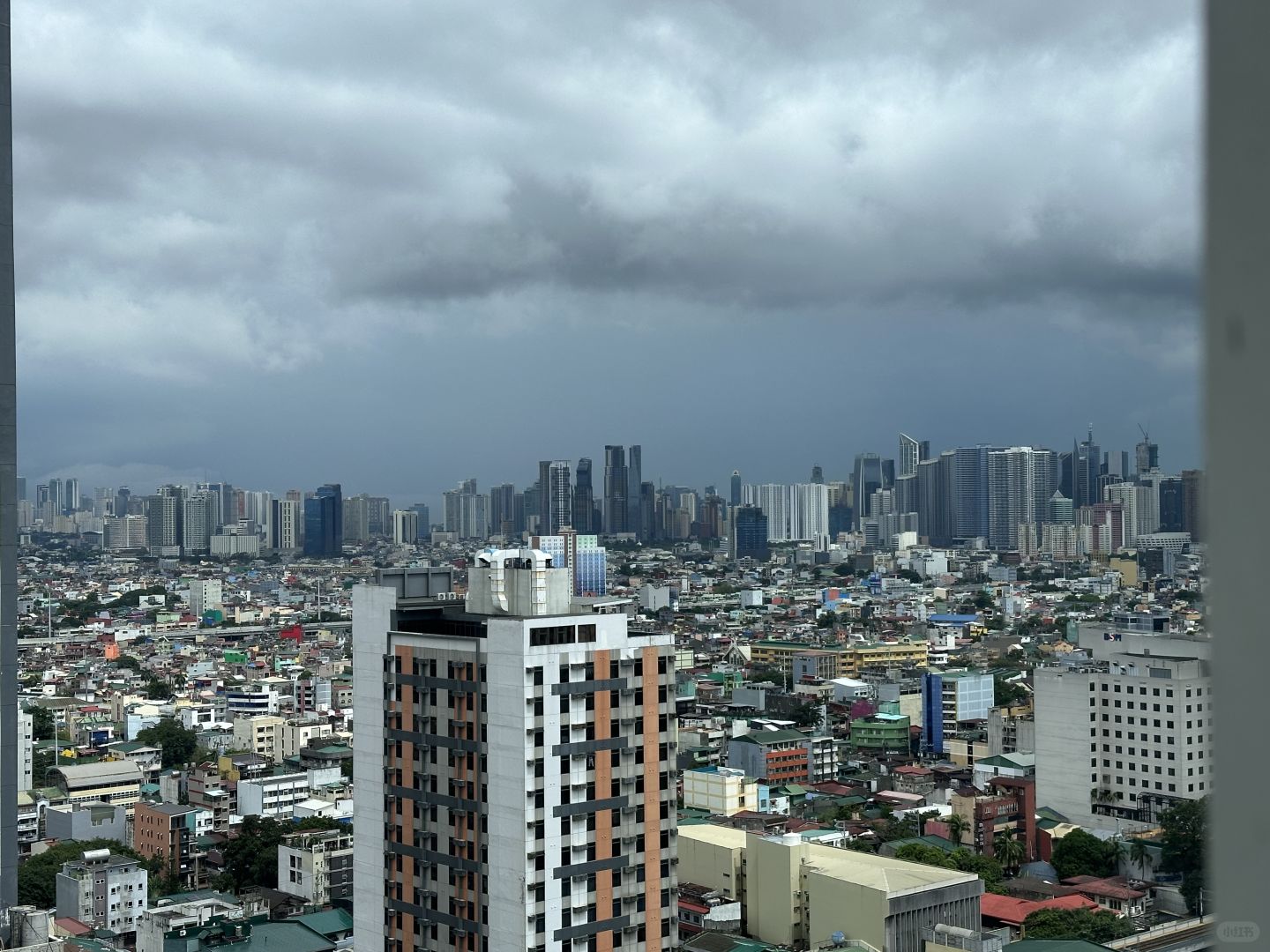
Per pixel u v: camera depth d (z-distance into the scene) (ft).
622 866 561.84
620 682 561.43
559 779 546.26
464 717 561.02
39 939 461.37
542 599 570.05
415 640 580.30
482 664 553.23
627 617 569.23
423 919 575.38
